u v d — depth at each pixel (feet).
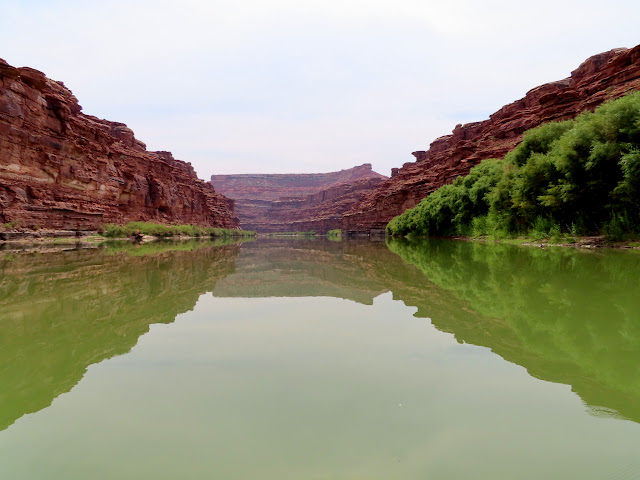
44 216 104.83
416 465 7.08
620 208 54.70
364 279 36.37
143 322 19.74
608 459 7.18
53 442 8.22
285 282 35.94
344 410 9.50
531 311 19.15
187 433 8.55
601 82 113.19
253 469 7.07
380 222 301.02
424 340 15.65
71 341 16.22
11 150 95.50
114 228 138.72
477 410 9.32
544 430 8.31
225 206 399.03
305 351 14.62
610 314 17.74
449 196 125.49
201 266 51.49
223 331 17.94
